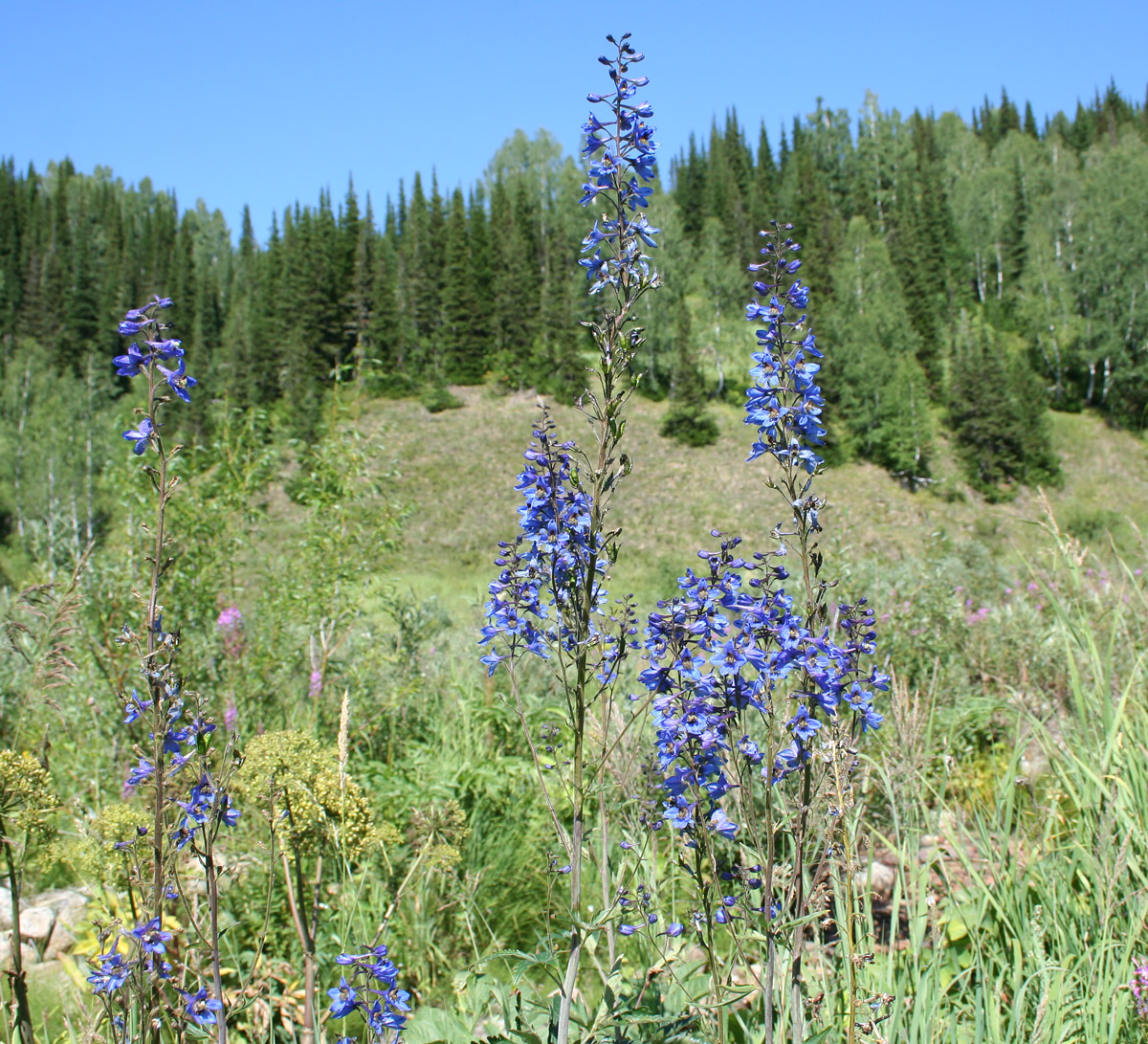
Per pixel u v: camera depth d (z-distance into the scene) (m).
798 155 97.19
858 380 53.34
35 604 3.64
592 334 2.71
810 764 2.47
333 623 7.52
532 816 5.16
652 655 2.51
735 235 86.38
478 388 68.06
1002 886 3.52
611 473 2.72
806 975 3.18
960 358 55.31
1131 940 3.06
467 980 3.38
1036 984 3.23
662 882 3.80
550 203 97.00
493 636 2.84
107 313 79.56
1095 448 53.31
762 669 2.30
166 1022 2.55
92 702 5.69
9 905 4.36
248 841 4.12
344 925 3.66
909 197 79.56
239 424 7.97
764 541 39.56
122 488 7.21
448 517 48.28
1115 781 3.76
